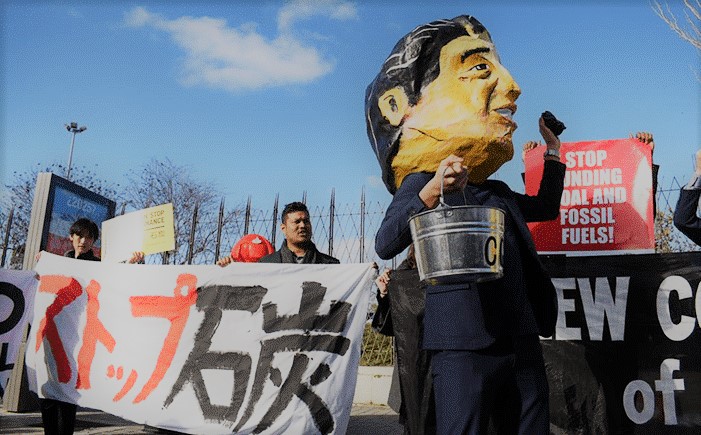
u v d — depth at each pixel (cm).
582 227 373
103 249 471
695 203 297
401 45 265
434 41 258
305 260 437
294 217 433
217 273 380
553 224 378
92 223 474
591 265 326
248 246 504
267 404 343
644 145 367
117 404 384
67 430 414
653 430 305
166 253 969
